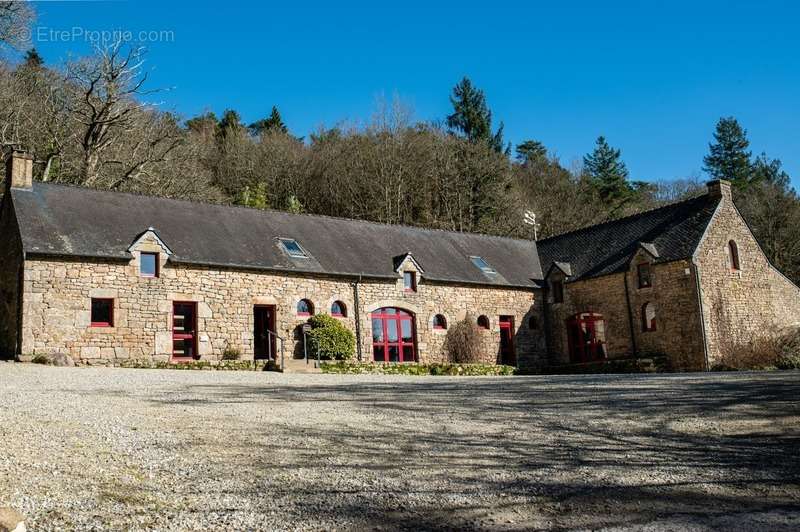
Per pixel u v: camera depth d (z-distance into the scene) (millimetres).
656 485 5945
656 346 23922
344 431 8055
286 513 4949
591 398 11297
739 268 24641
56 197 20578
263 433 7770
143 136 33656
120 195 22062
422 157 44875
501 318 26859
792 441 7797
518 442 7672
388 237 26688
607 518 4996
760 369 20984
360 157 44531
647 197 59312
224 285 20844
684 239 24250
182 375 15805
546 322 27734
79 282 18688
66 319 18344
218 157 46625
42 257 18266
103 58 30156
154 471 5941
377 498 5375
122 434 7371
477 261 27562
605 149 57875
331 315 22625
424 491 5613
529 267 28969
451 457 6875
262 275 21547
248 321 21062
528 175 52875
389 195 43375
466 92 54469
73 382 12742
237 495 5332
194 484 5594
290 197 42906
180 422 8312
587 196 52094
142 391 11562
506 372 24500
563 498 5508
